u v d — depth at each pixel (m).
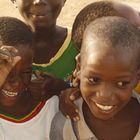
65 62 1.10
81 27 0.95
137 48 0.76
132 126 0.87
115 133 0.87
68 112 0.87
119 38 0.75
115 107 0.79
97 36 0.76
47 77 0.97
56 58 1.10
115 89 0.75
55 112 0.91
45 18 1.04
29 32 0.89
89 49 0.76
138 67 0.78
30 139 0.90
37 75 0.97
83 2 3.07
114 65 0.74
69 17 2.86
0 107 0.91
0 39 0.86
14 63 0.82
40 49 1.10
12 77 0.85
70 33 1.11
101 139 0.88
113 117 0.86
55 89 0.95
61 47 1.10
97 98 0.76
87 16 0.95
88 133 0.86
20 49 0.85
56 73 1.10
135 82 0.79
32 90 0.93
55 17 1.07
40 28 1.06
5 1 3.09
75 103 0.87
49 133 0.89
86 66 0.76
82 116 0.86
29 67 0.88
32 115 0.91
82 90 0.78
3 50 0.82
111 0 1.08
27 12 1.05
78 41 0.97
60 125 0.86
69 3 3.05
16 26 0.88
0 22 0.88
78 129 0.86
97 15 0.95
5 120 0.90
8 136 0.90
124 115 0.87
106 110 0.78
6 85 0.86
